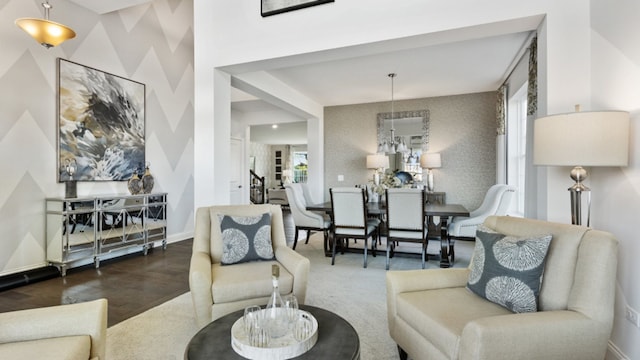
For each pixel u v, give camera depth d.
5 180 3.45
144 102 4.99
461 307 1.69
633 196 1.76
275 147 15.11
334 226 4.12
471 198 5.81
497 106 5.25
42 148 3.74
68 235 3.70
